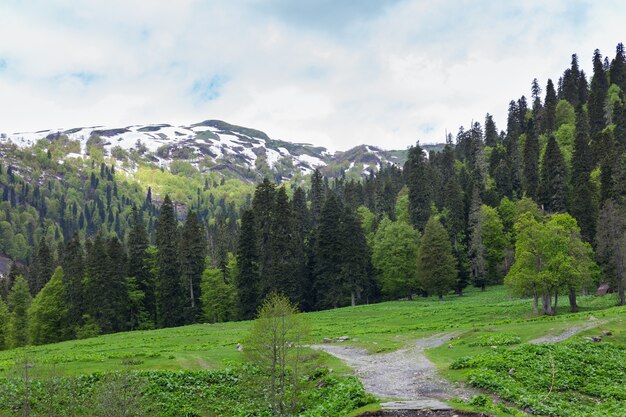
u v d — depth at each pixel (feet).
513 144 469.16
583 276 206.28
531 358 104.73
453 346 136.56
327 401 86.84
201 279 295.89
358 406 79.30
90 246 321.93
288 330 90.53
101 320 261.03
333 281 292.81
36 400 92.99
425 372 105.60
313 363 94.58
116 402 81.15
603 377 94.43
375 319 222.48
